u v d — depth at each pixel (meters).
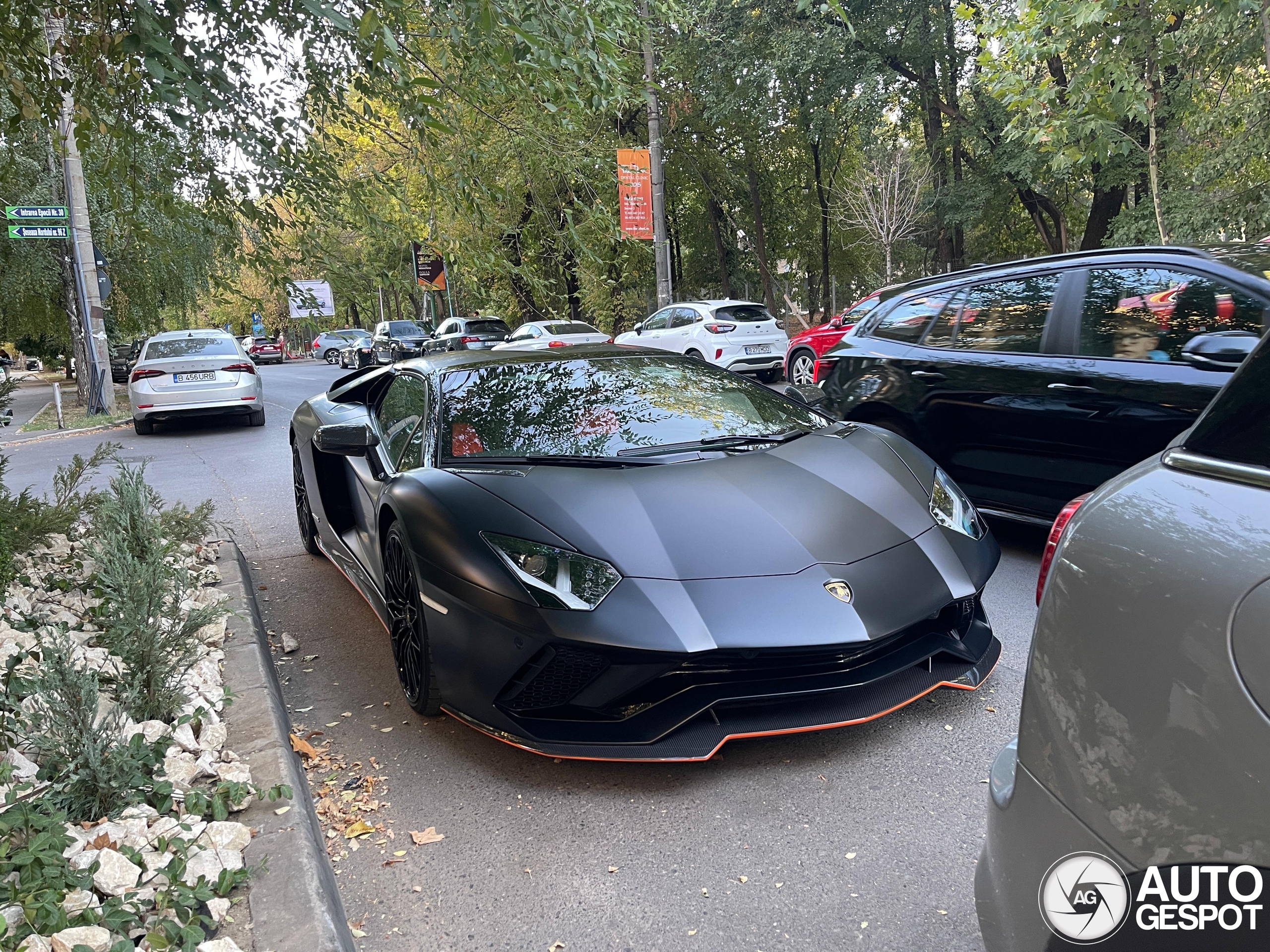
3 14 3.41
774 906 2.07
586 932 2.03
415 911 2.14
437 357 4.33
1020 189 20.50
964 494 3.39
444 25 3.08
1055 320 4.47
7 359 37.81
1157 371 3.99
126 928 1.77
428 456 3.37
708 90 20.28
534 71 3.30
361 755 2.93
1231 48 11.87
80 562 4.24
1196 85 13.14
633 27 3.81
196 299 20.23
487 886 2.21
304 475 5.15
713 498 2.95
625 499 2.91
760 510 2.91
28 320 23.00
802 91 19.92
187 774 2.37
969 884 2.11
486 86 3.41
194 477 8.76
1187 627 1.01
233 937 1.76
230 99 3.19
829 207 30.34
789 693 2.55
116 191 3.89
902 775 2.60
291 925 1.78
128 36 2.40
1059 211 21.69
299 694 3.46
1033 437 4.50
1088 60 10.41
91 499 4.41
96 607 3.61
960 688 2.87
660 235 17.80
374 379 4.80
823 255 32.09
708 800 2.54
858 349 5.46
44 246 18.14
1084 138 11.02
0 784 2.24
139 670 2.67
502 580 2.64
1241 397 1.21
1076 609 1.15
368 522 3.90
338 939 1.76
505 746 2.93
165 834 2.08
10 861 1.81
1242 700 0.93
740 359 15.62
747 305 16.20
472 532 2.80
